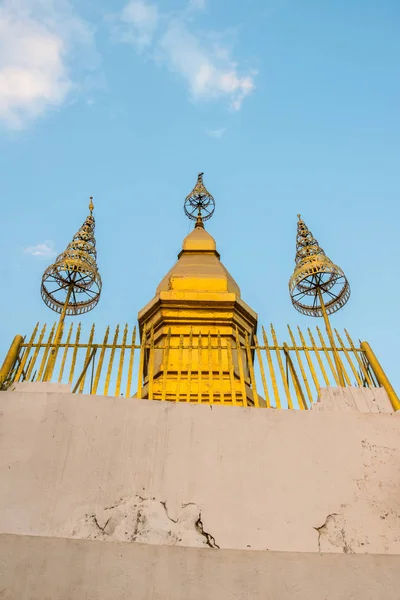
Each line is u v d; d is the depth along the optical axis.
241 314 12.61
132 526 6.12
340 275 12.77
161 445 6.85
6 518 6.08
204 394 10.14
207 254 15.30
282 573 5.29
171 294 12.41
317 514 6.38
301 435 7.09
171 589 5.13
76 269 12.60
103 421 7.00
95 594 5.04
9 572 5.11
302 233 13.41
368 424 7.27
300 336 8.63
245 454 6.85
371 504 6.51
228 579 5.23
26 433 6.81
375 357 8.63
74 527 6.07
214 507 6.36
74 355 8.16
